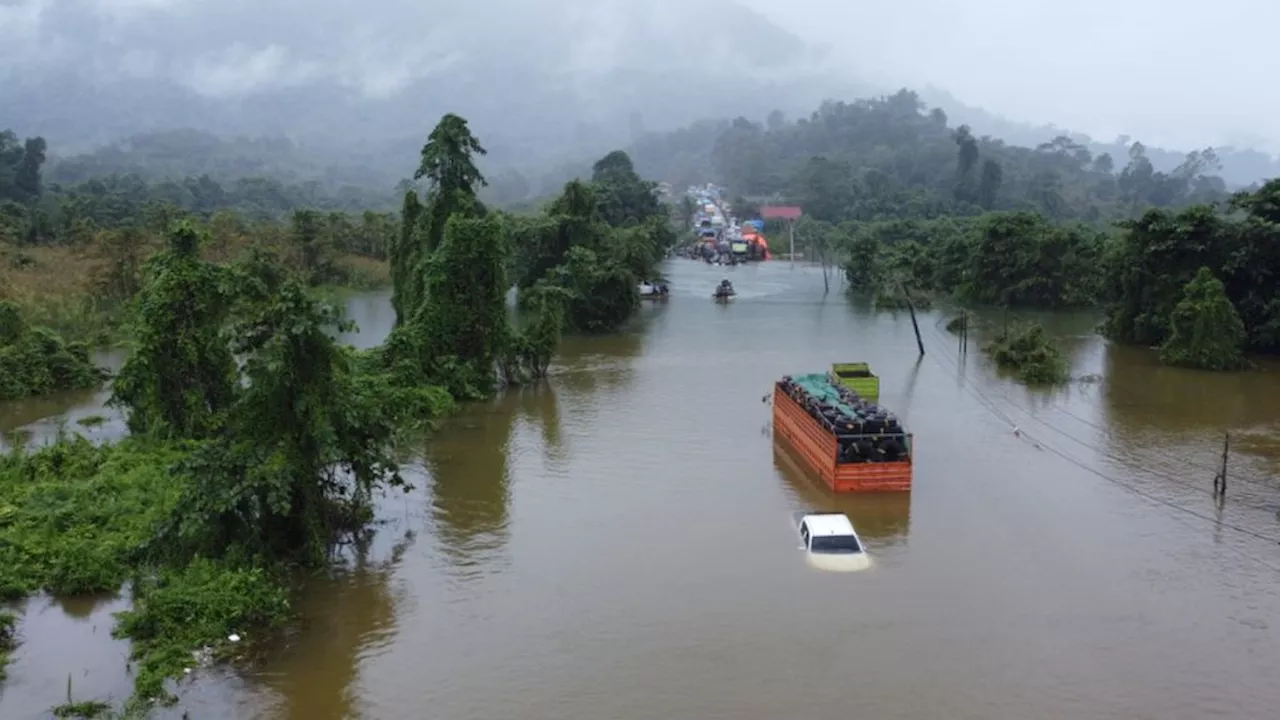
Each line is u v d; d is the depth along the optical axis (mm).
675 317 78500
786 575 25828
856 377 47188
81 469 31828
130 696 19531
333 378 27234
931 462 36500
